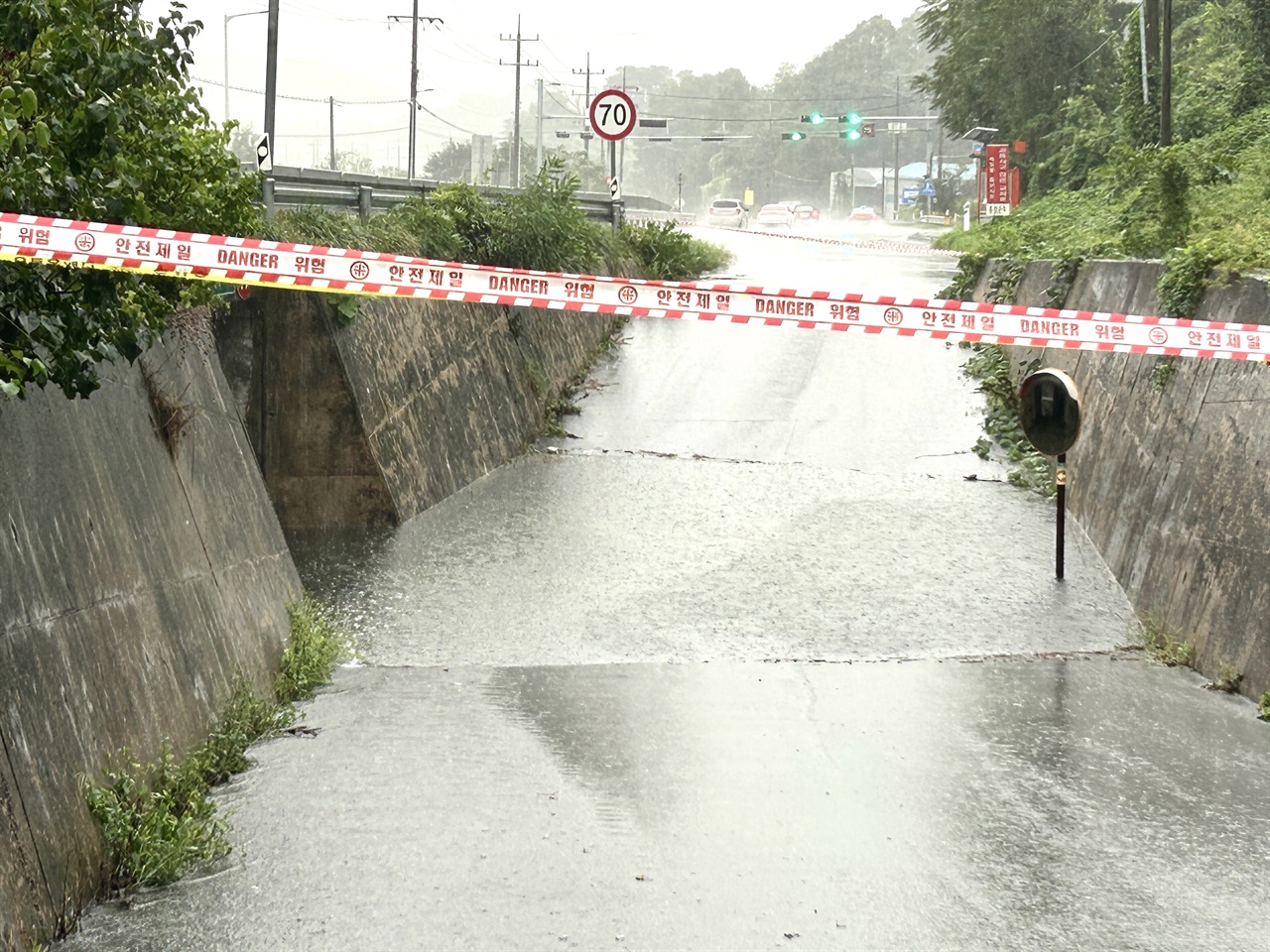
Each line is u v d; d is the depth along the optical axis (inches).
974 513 677.3
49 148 270.2
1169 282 558.6
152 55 302.5
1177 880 305.4
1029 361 817.5
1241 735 407.2
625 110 1194.0
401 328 693.9
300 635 466.6
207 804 324.2
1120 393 634.2
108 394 371.6
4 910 239.9
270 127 1069.8
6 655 270.8
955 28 2388.0
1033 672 476.4
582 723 414.9
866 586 574.6
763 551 618.2
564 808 342.3
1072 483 686.5
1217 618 467.5
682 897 291.3
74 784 281.9
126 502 360.5
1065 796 356.8
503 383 796.0
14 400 308.3
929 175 4229.8
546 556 605.9
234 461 479.2
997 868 311.0
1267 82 1350.9
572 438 810.2
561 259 903.7
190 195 329.4
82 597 314.3
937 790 360.5
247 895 285.9
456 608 538.9
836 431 808.9
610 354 972.6
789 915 284.0
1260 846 325.1
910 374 905.5
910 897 294.0
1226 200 706.8
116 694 315.3
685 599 555.2
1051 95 2236.7
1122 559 577.9
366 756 379.2
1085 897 295.6
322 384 625.6
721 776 369.1
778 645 506.0
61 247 276.7
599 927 276.1
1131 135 1485.0
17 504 297.3
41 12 267.3
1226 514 474.9
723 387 896.3
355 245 655.1
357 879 296.0
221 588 417.1
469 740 395.9
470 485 714.8
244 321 622.2
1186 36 1934.1
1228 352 383.6
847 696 447.5
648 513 673.0
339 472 629.9
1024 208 1727.4
